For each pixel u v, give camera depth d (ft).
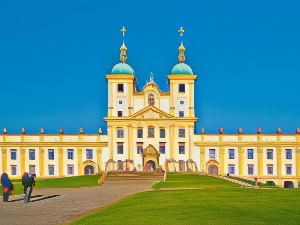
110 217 111.34
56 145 497.05
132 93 495.82
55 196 182.60
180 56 503.61
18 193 205.57
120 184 290.15
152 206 130.93
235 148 493.77
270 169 492.95
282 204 134.51
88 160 493.77
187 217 107.76
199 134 492.95
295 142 491.72
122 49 505.66
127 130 490.49
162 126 490.49
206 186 249.14
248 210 120.06
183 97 495.41
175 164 485.15
